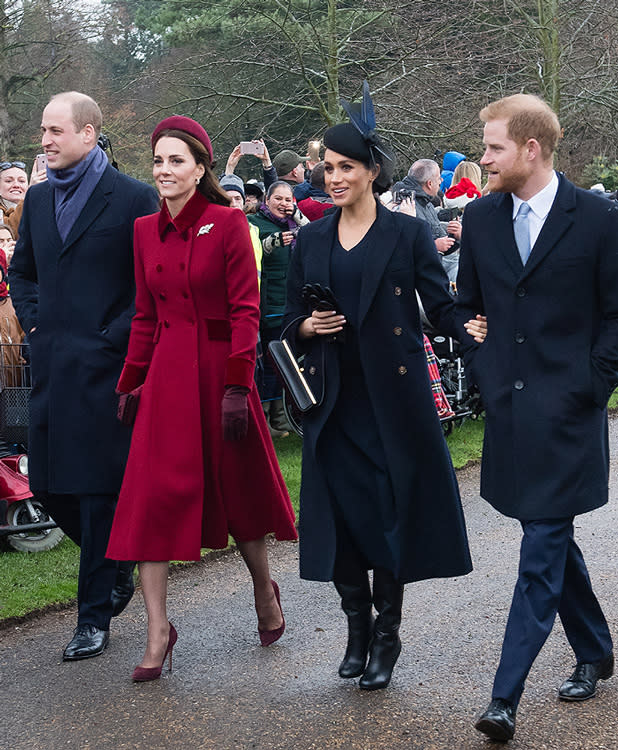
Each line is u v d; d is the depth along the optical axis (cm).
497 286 334
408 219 358
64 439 406
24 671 382
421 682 362
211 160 386
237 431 371
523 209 330
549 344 328
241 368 375
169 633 378
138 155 2070
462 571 360
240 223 380
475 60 1602
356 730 324
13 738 326
